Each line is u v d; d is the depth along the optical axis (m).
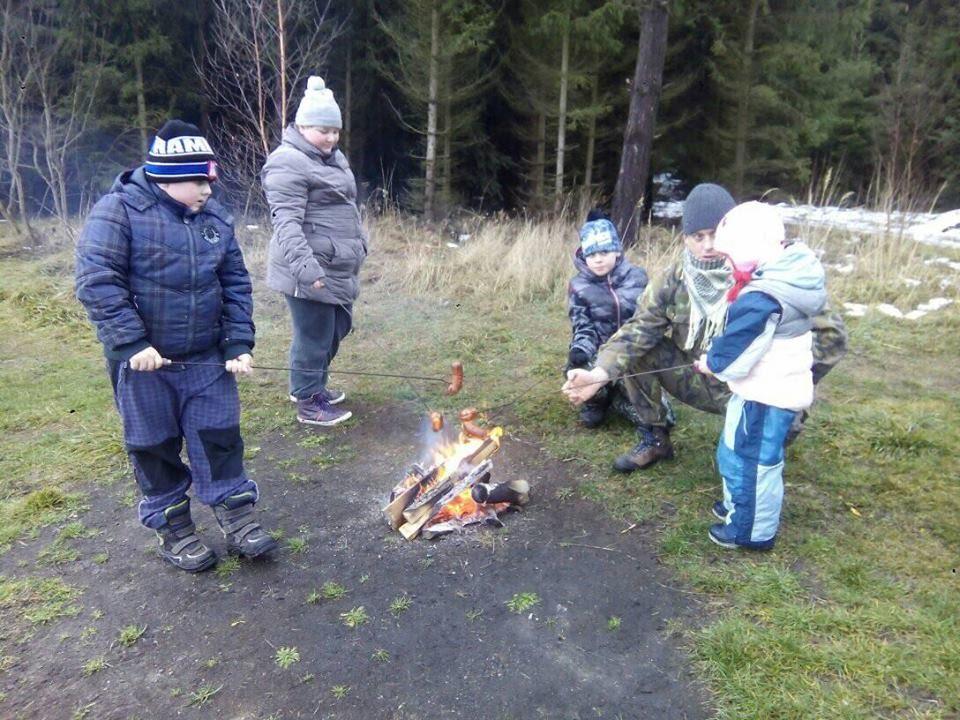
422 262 8.19
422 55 11.22
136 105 11.75
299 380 4.53
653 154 12.41
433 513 3.41
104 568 3.19
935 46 17.47
